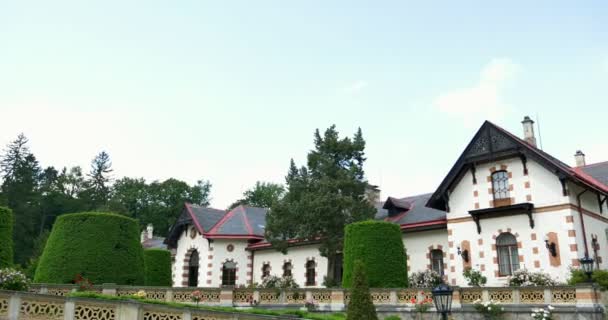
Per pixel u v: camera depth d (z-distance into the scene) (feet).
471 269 80.02
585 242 76.43
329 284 96.53
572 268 70.79
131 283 70.13
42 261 69.21
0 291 37.35
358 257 74.28
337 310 65.92
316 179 100.17
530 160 81.56
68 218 69.87
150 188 245.24
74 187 271.49
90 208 244.22
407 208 107.55
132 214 239.30
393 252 74.79
